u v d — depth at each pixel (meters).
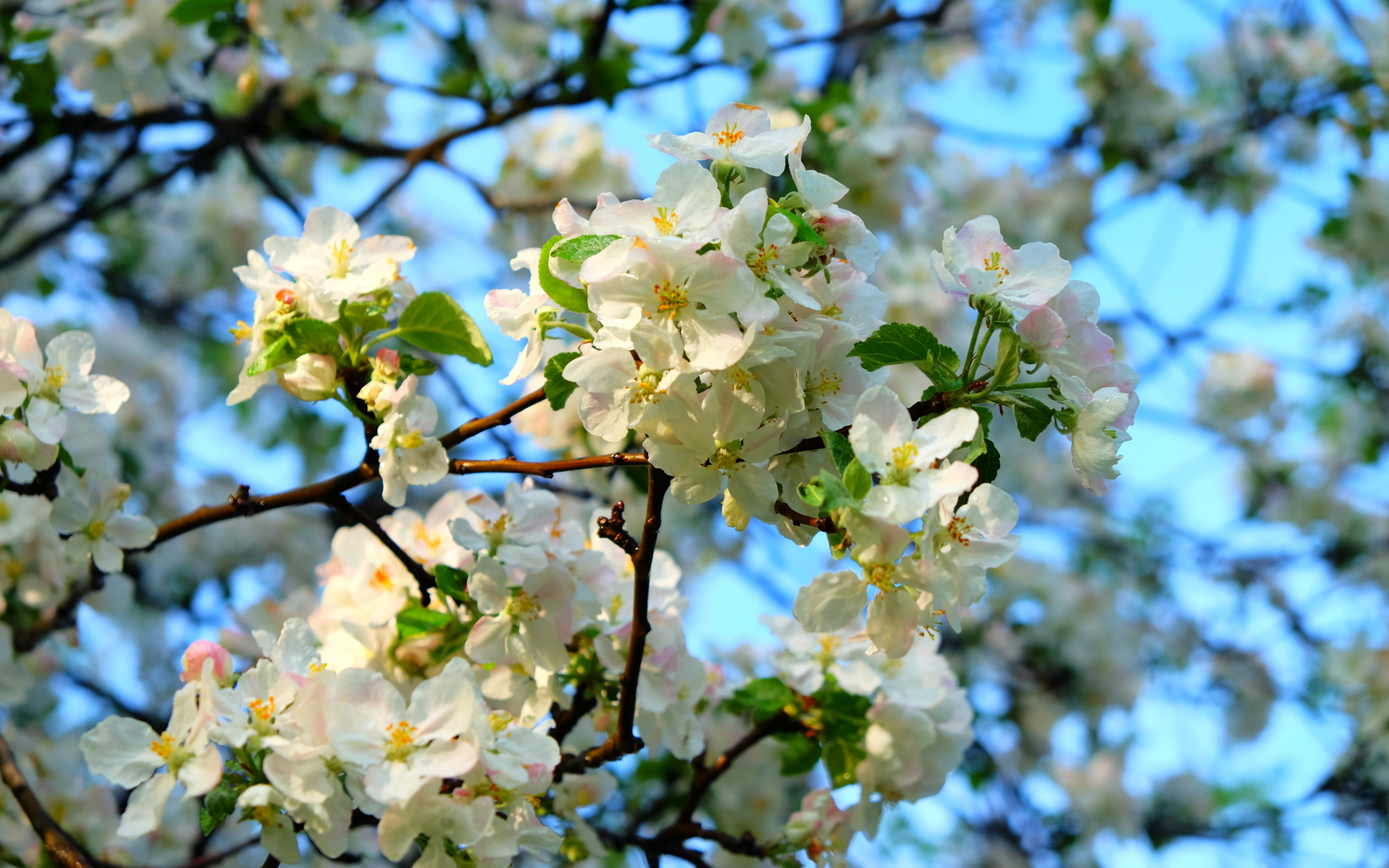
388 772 2.03
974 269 2.05
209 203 7.77
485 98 5.64
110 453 6.21
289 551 7.03
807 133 2.08
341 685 2.11
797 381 1.96
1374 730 6.95
